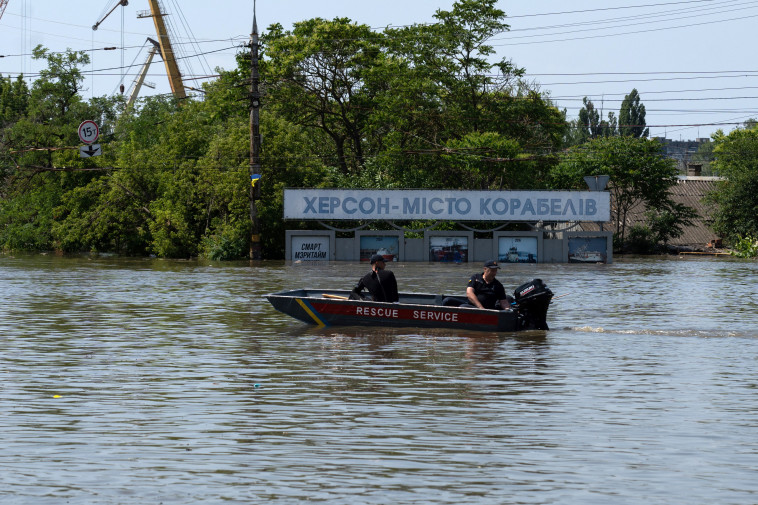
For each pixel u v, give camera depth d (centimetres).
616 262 6519
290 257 6569
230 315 2581
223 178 6856
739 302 3092
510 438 1134
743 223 8031
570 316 2611
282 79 7806
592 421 1232
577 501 885
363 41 7712
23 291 3444
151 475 964
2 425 1194
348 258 6625
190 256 6956
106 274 4566
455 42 8025
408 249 6662
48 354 1831
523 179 7938
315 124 8344
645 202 8681
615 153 7975
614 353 1870
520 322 2233
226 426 1191
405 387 1480
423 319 2209
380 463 1016
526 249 6619
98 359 1767
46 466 997
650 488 927
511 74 8112
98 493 902
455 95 8081
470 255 6650
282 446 1088
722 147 9394
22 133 8200
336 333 2164
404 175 7719
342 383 1514
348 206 6631
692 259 6975
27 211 7850
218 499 885
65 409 1296
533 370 1656
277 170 7062
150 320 2456
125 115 8544
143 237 7306
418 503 875
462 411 1294
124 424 1202
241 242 6681
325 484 934
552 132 8544
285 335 2133
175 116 7575
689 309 2839
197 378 1558
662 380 1554
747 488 928
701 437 1145
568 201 6612
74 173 7675
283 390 1450
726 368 1684
